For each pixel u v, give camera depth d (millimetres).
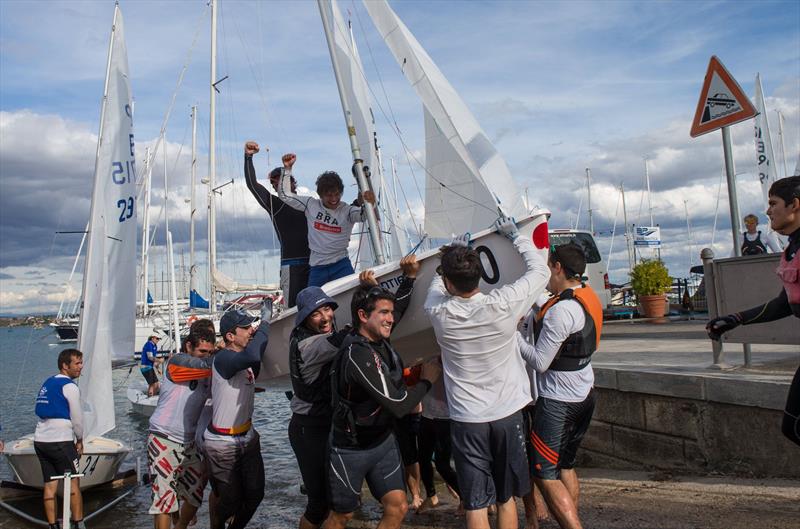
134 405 16906
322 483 4754
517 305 3736
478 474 3766
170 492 5875
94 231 9203
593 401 4207
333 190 6629
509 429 3752
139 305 33062
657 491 5277
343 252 6809
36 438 7148
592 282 16922
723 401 5336
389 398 3787
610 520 4738
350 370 3871
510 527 3758
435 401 5785
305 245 7172
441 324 3773
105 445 9133
